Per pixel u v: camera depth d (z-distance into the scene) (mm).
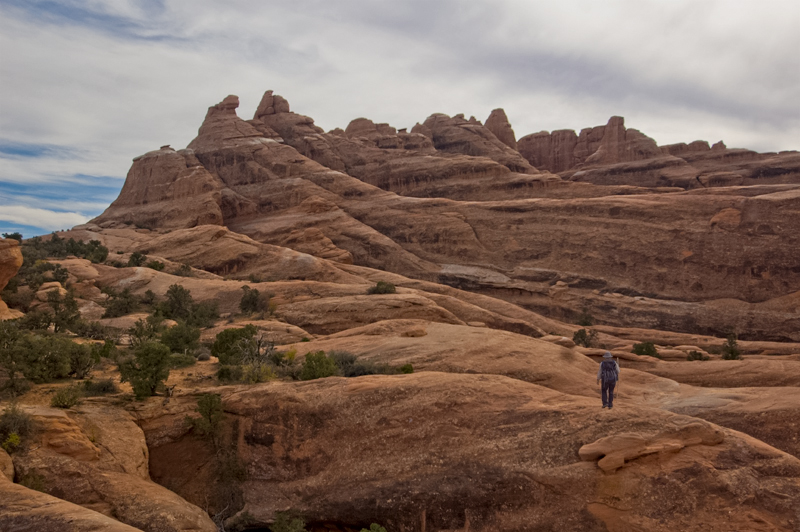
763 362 38500
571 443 19844
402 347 36094
